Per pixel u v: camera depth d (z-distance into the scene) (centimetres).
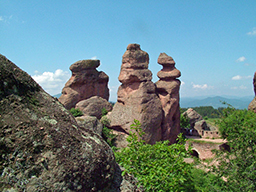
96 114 3509
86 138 450
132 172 647
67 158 384
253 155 1134
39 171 354
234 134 1288
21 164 347
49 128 398
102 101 3675
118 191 488
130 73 3102
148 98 3023
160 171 710
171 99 3256
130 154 795
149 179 644
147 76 3150
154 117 2983
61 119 443
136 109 2956
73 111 3334
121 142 2869
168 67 3447
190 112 4478
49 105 453
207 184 1214
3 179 331
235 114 1485
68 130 426
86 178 394
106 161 453
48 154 370
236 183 1095
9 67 429
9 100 393
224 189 1123
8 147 350
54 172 361
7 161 343
